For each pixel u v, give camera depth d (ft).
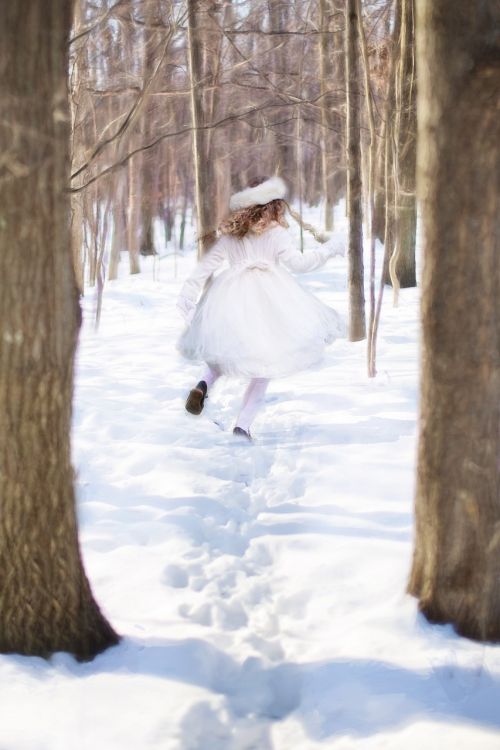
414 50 32.73
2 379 9.39
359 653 10.29
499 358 10.28
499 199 9.96
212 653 10.53
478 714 8.91
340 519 14.74
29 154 9.00
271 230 19.38
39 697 9.00
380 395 23.32
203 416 22.63
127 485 16.76
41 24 8.91
